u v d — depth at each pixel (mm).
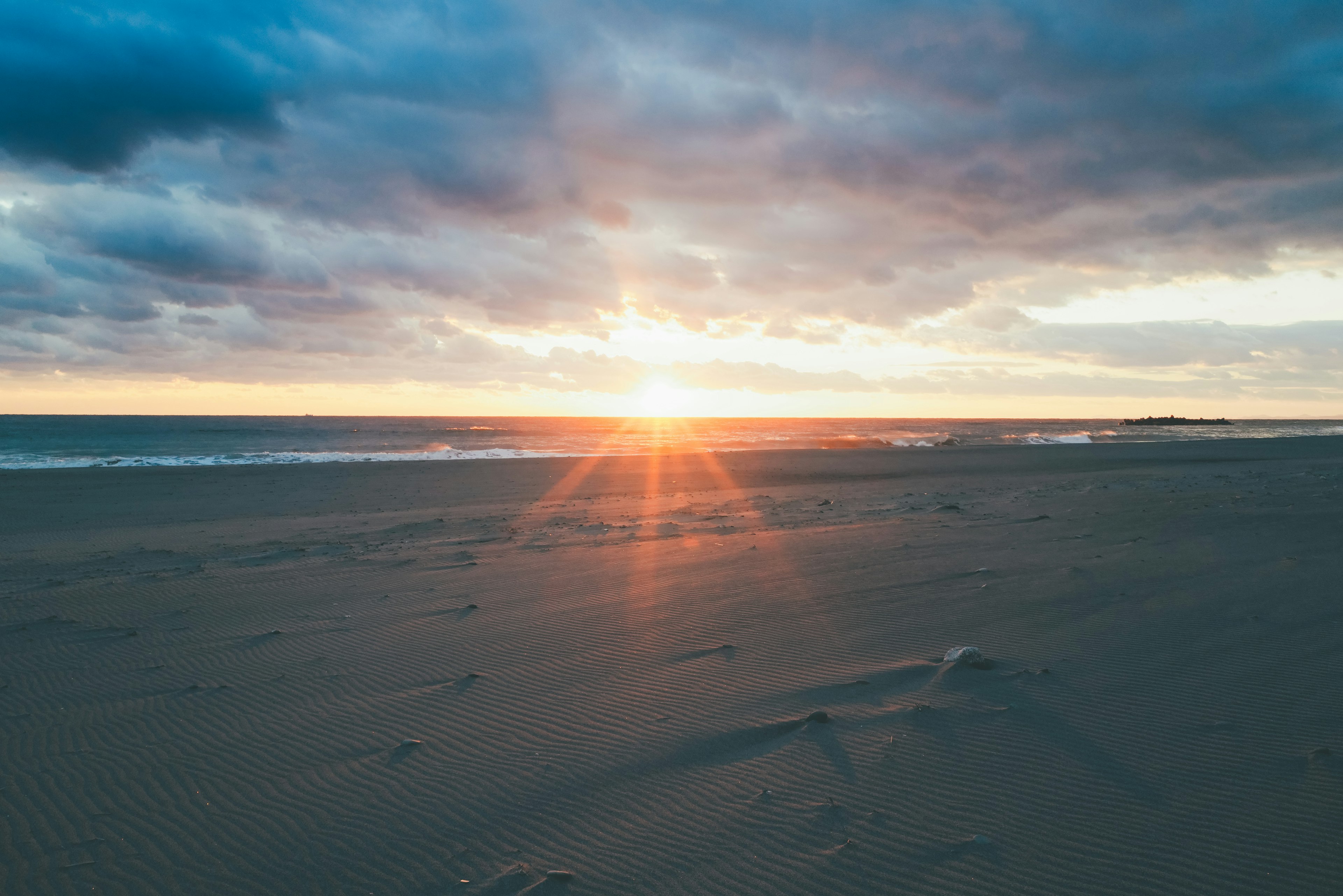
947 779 3432
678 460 31125
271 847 3049
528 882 2783
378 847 3037
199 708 4508
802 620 6031
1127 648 5047
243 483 20906
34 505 15961
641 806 3297
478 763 3750
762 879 2768
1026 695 4340
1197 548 8109
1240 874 2713
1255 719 3910
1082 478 20328
